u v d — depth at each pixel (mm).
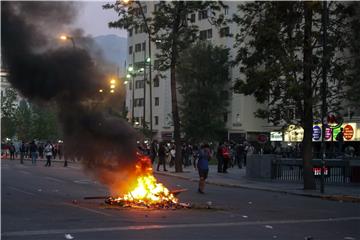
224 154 34125
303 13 22609
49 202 15336
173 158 40625
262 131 72938
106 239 9477
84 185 21875
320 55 22953
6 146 59125
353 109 29688
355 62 23125
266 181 27562
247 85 23328
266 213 14672
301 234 11008
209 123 69750
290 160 27109
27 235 9742
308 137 23500
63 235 9805
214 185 25594
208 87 71188
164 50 34031
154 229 10797
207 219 12695
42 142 61062
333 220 13750
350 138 46844
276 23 22328
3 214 12500
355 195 21078
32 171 31359
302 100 23391
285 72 22266
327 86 23250
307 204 18016
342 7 22875
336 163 25953
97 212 13227
